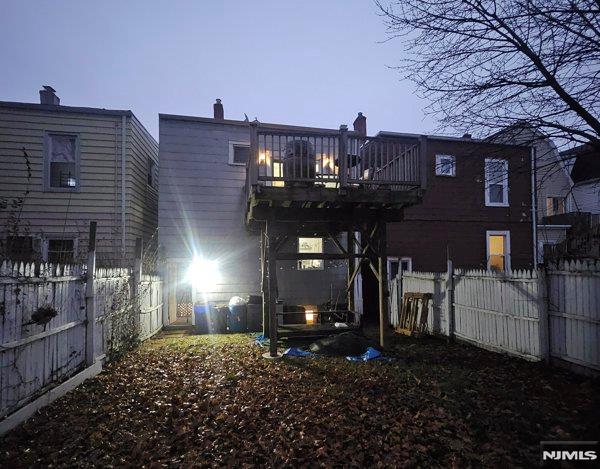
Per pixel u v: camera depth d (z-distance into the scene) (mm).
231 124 13523
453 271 9547
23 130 11938
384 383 5867
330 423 4367
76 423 4406
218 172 13297
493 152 7262
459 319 9266
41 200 11961
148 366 7066
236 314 11547
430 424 4301
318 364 7148
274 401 5094
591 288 5863
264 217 8008
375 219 8555
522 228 15805
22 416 4367
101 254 12039
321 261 13609
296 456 3678
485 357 7539
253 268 13297
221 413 4668
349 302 10773
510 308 7594
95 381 6012
